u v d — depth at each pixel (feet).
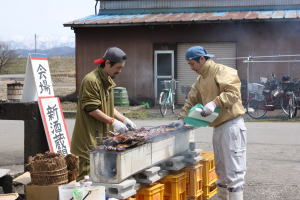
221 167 18.52
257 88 52.01
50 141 22.30
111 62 17.37
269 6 67.26
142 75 66.08
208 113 17.01
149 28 65.31
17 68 177.17
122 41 66.33
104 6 72.28
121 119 18.86
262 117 51.49
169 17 65.92
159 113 57.47
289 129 43.27
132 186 14.90
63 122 23.70
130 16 69.15
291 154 31.89
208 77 18.06
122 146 14.69
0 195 17.25
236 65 63.31
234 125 17.83
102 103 17.66
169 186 17.65
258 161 29.73
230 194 18.10
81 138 17.94
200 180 19.84
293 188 23.50
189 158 18.97
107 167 14.55
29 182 18.83
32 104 22.26
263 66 62.23
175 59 65.31
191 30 64.44
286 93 52.90
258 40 62.44
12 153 33.04
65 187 14.62
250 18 60.44
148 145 15.85
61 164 17.98
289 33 61.57
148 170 15.99
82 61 67.46
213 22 61.62
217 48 64.08
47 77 23.45
